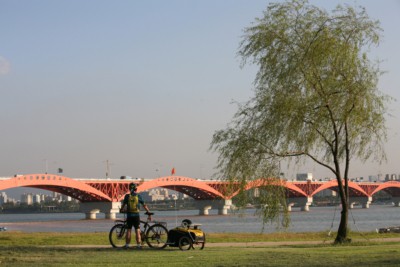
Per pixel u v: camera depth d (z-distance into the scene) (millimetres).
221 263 21953
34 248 30500
